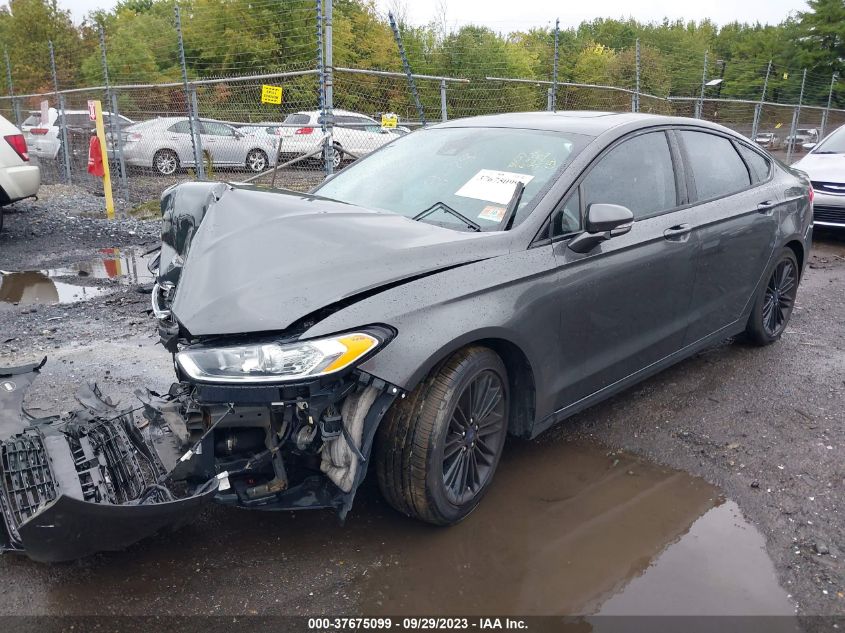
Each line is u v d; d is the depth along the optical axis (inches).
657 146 155.4
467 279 110.9
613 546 111.4
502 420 122.2
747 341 202.4
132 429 115.2
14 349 194.4
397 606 97.5
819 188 366.9
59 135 601.3
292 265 104.5
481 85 597.6
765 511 121.5
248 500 102.3
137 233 380.8
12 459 104.1
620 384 147.5
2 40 1328.7
